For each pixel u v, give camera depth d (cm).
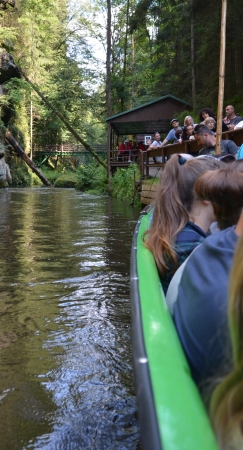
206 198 179
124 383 298
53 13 4503
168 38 2548
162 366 100
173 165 231
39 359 332
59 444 236
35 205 1647
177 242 217
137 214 1249
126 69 4225
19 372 313
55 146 4988
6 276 564
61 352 344
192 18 1838
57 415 261
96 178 2789
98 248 735
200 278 126
